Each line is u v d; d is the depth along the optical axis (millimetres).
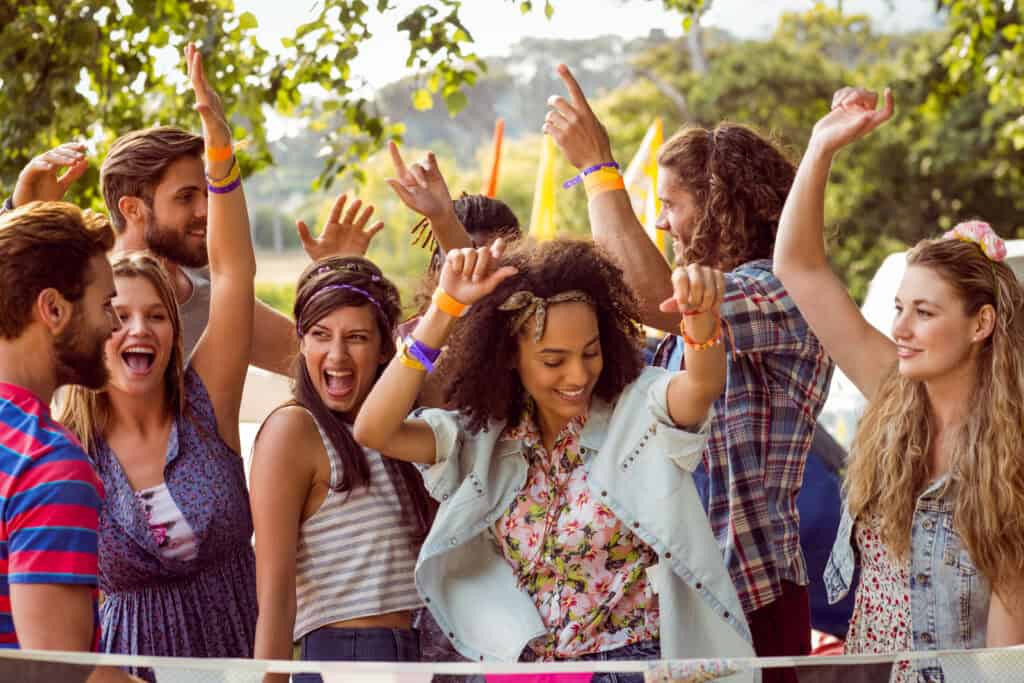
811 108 26234
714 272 2400
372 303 3098
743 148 3406
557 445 2643
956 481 2760
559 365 2531
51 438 2309
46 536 2227
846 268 23016
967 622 2742
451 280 2516
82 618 2244
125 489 2982
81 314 2449
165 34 6441
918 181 23094
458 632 2584
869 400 2982
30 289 2385
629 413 2615
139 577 2965
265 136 6973
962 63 9180
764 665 2211
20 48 5953
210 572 3047
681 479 2574
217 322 3141
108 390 3027
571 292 2539
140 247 3641
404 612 2986
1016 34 9031
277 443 2938
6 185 5938
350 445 2980
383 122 7078
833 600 3012
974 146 22719
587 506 2586
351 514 2965
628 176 5805
